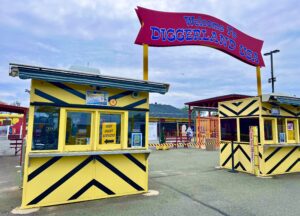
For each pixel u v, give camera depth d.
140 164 5.21
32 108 4.26
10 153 12.95
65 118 4.55
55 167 4.34
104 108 4.89
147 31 5.64
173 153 13.81
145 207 4.24
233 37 7.27
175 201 4.60
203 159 11.03
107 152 4.63
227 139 8.42
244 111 7.77
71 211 4.01
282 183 6.11
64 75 4.26
